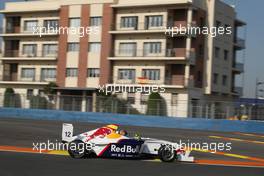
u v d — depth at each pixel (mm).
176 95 48656
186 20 49000
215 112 35375
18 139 19781
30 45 57188
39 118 39406
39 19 56531
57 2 55094
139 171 12141
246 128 32500
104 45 52125
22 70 57688
